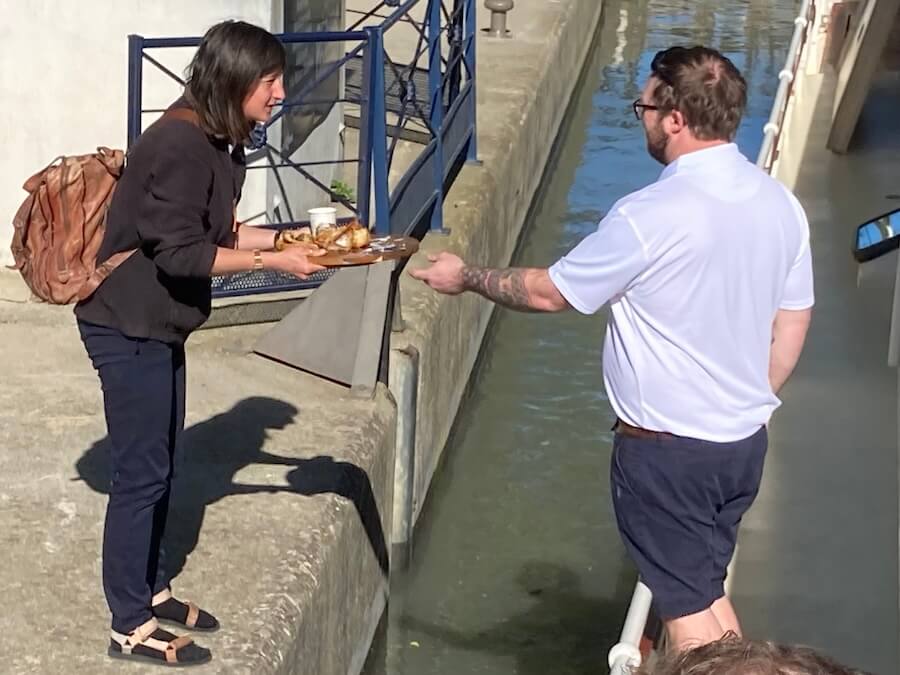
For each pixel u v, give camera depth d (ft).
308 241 12.03
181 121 10.94
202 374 17.94
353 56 19.31
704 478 10.59
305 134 23.40
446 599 19.53
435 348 20.65
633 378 10.53
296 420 16.84
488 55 38.70
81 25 20.45
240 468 15.53
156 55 20.62
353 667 16.08
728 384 10.44
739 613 14.11
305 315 18.17
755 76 51.49
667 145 10.42
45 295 11.22
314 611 13.51
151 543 11.81
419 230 23.41
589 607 19.36
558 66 41.52
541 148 37.65
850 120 26.63
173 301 11.23
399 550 19.11
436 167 23.93
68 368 17.81
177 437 11.90
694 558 10.85
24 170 21.13
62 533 13.83
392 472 18.10
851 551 15.11
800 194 25.32
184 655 11.84
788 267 10.57
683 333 10.27
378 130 19.48
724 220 10.08
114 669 11.72
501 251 29.96
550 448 24.31
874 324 20.17
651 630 11.90
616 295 10.37
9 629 12.19
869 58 25.80
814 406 17.92
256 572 13.46
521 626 18.88
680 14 60.80
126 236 11.12
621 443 10.88
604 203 38.34
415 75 31.65
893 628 13.88
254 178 21.08
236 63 10.75
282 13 21.47
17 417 16.28
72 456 15.43
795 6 62.44
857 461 16.75
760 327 10.49
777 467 16.62
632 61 53.93
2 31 20.52
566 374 27.17
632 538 11.05
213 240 11.46
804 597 14.39
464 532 21.44
